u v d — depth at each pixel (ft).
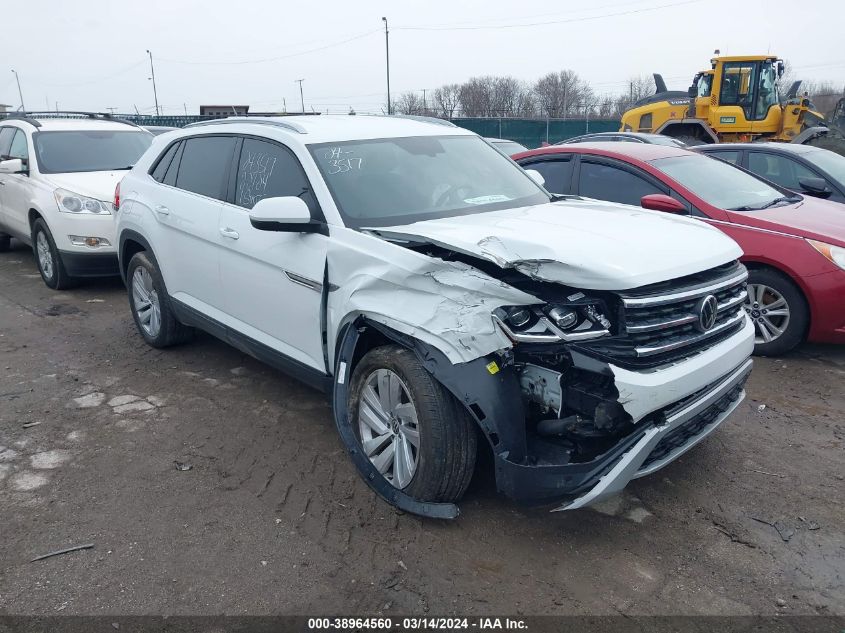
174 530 11.25
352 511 11.76
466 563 10.41
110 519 11.57
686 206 19.72
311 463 13.42
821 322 17.83
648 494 12.27
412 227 12.18
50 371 18.25
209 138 17.02
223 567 10.34
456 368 10.12
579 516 11.59
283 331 14.07
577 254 10.13
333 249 12.28
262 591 9.83
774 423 15.08
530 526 11.28
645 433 10.03
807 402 16.17
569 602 9.59
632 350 9.94
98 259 25.81
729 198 20.13
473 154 15.85
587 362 9.73
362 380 11.96
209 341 20.49
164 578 10.10
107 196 25.84
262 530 11.24
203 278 16.46
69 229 25.44
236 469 13.21
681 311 10.62
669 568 10.30
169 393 16.80
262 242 14.01
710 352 11.00
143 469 13.21
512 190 15.10
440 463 10.67
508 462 9.96
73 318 23.20
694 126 58.49
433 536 11.03
